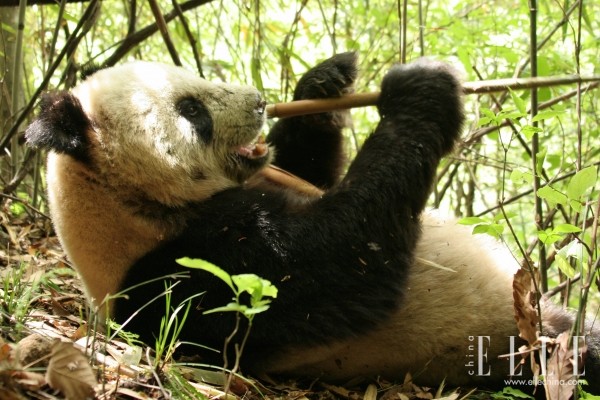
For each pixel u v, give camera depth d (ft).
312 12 26.37
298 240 12.36
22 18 17.47
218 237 12.67
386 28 23.31
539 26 20.53
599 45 18.90
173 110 13.30
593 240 10.84
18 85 18.04
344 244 12.36
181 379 10.14
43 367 9.05
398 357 13.60
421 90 13.53
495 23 19.60
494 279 14.25
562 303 17.75
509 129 19.22
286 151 17.16
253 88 14.42
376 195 12.55
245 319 12.26
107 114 12.80
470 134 18.24
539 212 13.80
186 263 7.97
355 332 12.56
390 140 13.11
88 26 18.24
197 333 12.46
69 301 14.39
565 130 23.16
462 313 13.83
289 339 12.38
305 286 12.32
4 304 11.56
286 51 20.01
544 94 17.19
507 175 22.48
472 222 11.48
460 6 20.63
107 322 11.55
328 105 14.39
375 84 23.40
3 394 8.36
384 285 12.53
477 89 13.84
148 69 13.65
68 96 12.55
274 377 13.24
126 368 10.34
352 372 13.56
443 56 20.20
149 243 12.89
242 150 14.38
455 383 13.97
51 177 13.23
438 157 13.35
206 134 13.67
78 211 12.80
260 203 12.91
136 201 12.80
